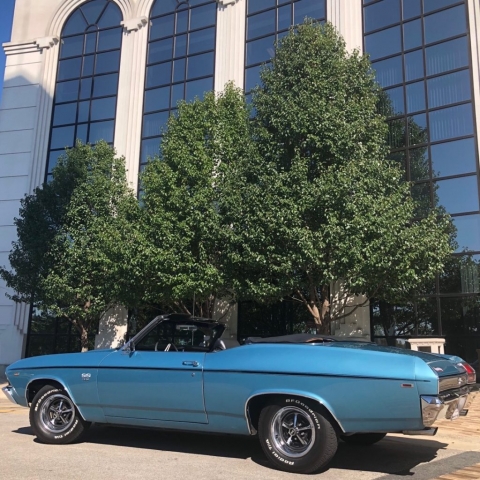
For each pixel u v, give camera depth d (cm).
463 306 1377
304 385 507
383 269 1091
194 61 2012
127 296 1392
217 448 625
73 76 2236
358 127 1174
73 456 579
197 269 1236
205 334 620
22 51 2325
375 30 1678
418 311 1436
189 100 1978
